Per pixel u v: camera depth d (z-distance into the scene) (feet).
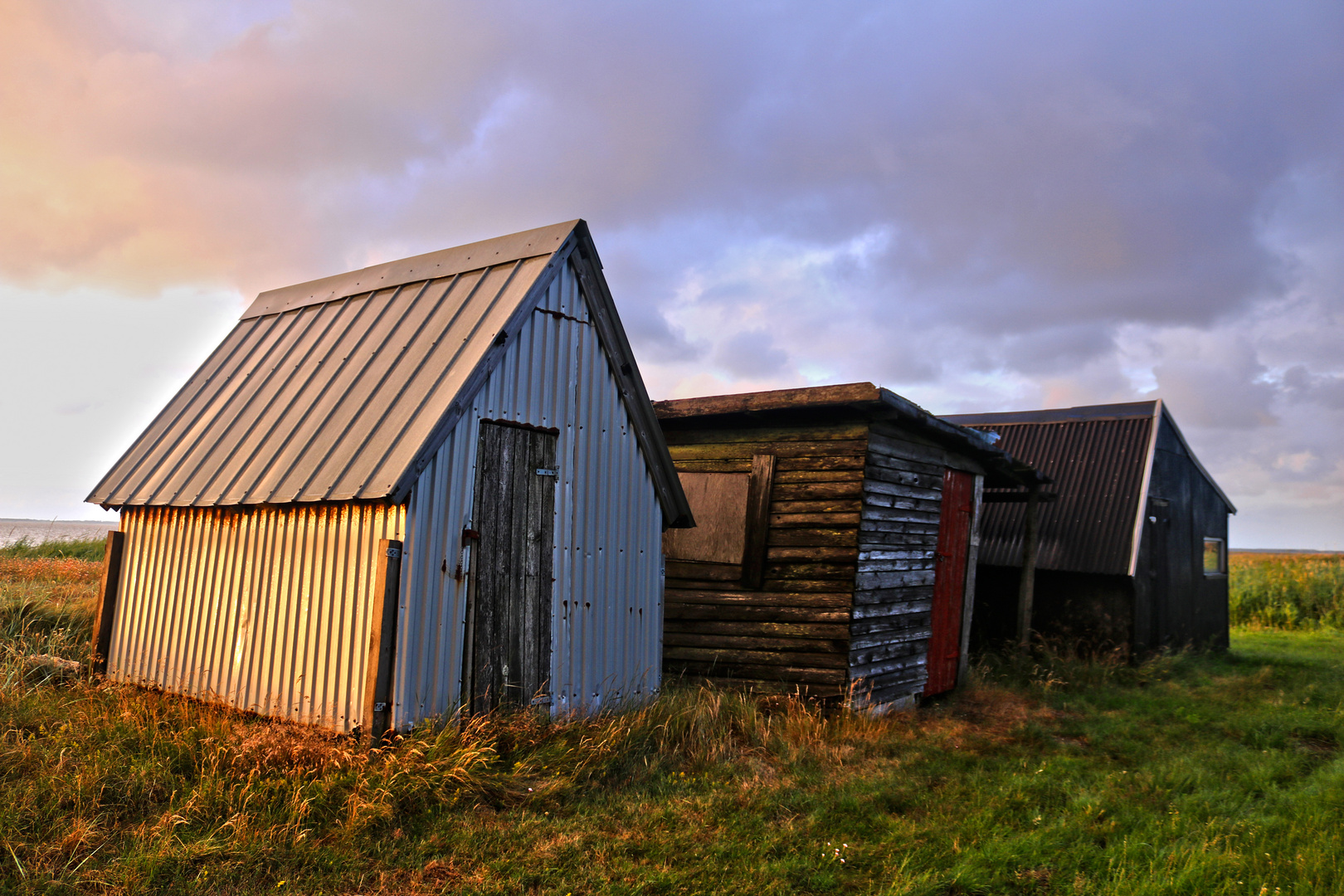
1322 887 14.82
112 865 13.53
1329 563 80.94
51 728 19.51
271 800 16.08
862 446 30.01
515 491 22.63
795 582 30.45
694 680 31.19
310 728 19.60
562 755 19.83
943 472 36.58
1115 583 43.78
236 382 28.04
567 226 24.53
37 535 65.31
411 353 23.58
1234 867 15.80
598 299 25.96
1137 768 24.13
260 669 21.71
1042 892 15.40
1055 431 51.39
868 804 19.54
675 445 34.73
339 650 19.85
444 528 20.53
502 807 17.49
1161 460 48.42
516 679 22.18
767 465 31.76
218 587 23.48
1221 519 57.67
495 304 23.40
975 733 28.27
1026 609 41.86
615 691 25.44
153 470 26.63
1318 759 25.58
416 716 19.51
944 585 36.58
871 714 29.35
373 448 20.89
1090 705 33.53
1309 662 46.93
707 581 32.07
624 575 26.18
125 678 25.73
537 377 23.56
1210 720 30.91
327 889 13.67
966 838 17.69
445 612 20.40
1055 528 46.26
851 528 29.63
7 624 28.35
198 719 20.59
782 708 28.48
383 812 15.70
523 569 22.67
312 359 26.53
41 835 14.17
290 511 21.90
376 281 27.86
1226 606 56.49
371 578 19.63
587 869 14.98
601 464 25.62
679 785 19.89
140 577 26.16
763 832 17.43
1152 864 15.94
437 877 14.32
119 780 16.30
